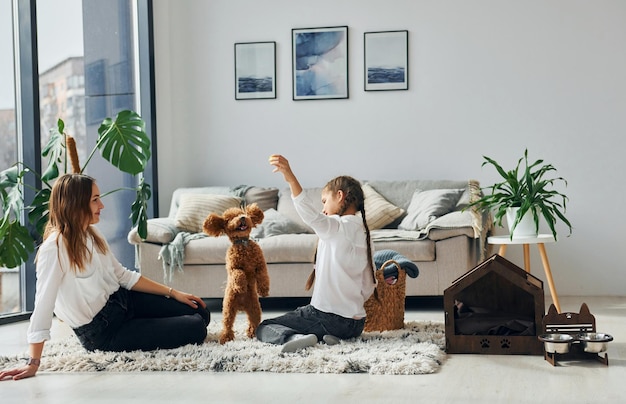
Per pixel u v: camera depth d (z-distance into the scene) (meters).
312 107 6.18
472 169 5.96
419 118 6.03
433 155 6.02
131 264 5.96
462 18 5.96
